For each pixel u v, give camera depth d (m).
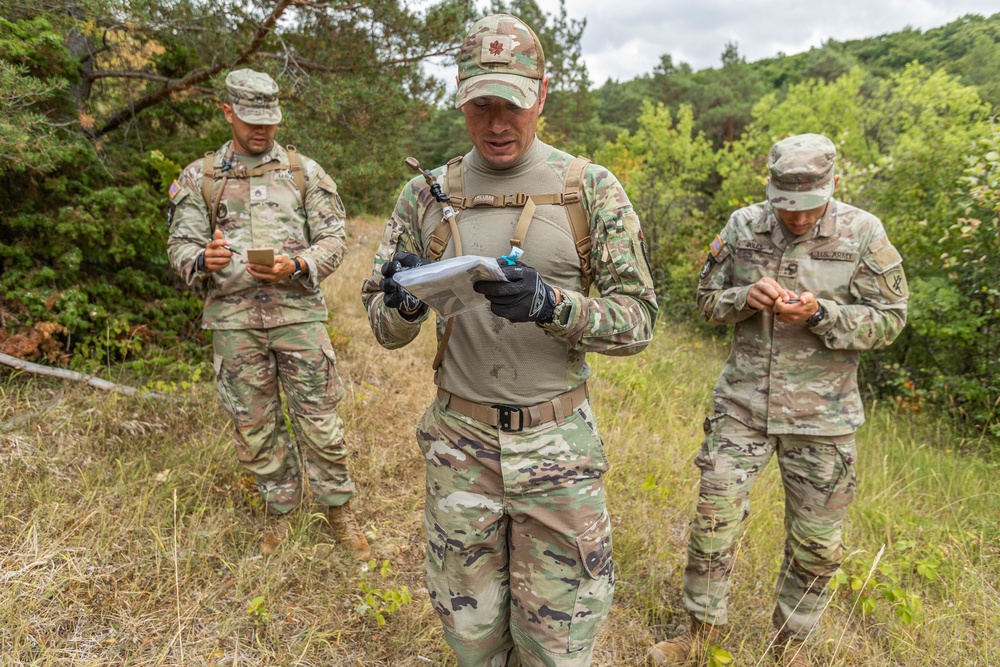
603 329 1.60
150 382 3.88
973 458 4.85
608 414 4.82
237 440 2.87
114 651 2.23
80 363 3.81
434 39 5.23
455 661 2.39
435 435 1.84
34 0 4.03
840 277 2.39
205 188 2.81
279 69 4.77
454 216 1.74
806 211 2.31
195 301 4.55
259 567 2.71
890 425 5.50
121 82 4.98
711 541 2.46
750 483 2.51
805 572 2.50
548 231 1.69
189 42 4.69
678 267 9.67
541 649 1.79
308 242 2.97
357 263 8.66
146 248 4.28
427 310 1.72
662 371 6.44
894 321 2.34
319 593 2.67
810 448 2.43
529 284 1.46
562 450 1.73
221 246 2.59
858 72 21.97
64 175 4.00
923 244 6.23
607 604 1.83
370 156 5.44
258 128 2.77
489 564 1.84
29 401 3.42
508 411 1.71
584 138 26.36
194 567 2.64
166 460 3.28
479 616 1.85
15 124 3.42
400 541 3.12
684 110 24.61
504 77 1.53
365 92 5.10
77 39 4.57
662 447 4.39
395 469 3.71
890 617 2.88
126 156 4.54
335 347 5.31
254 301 2.78
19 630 2.17
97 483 2.97
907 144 7.09
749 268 2.50
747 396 2.47
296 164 2.92
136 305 4.29
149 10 4.20
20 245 3.83
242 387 2.81
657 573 2.98
